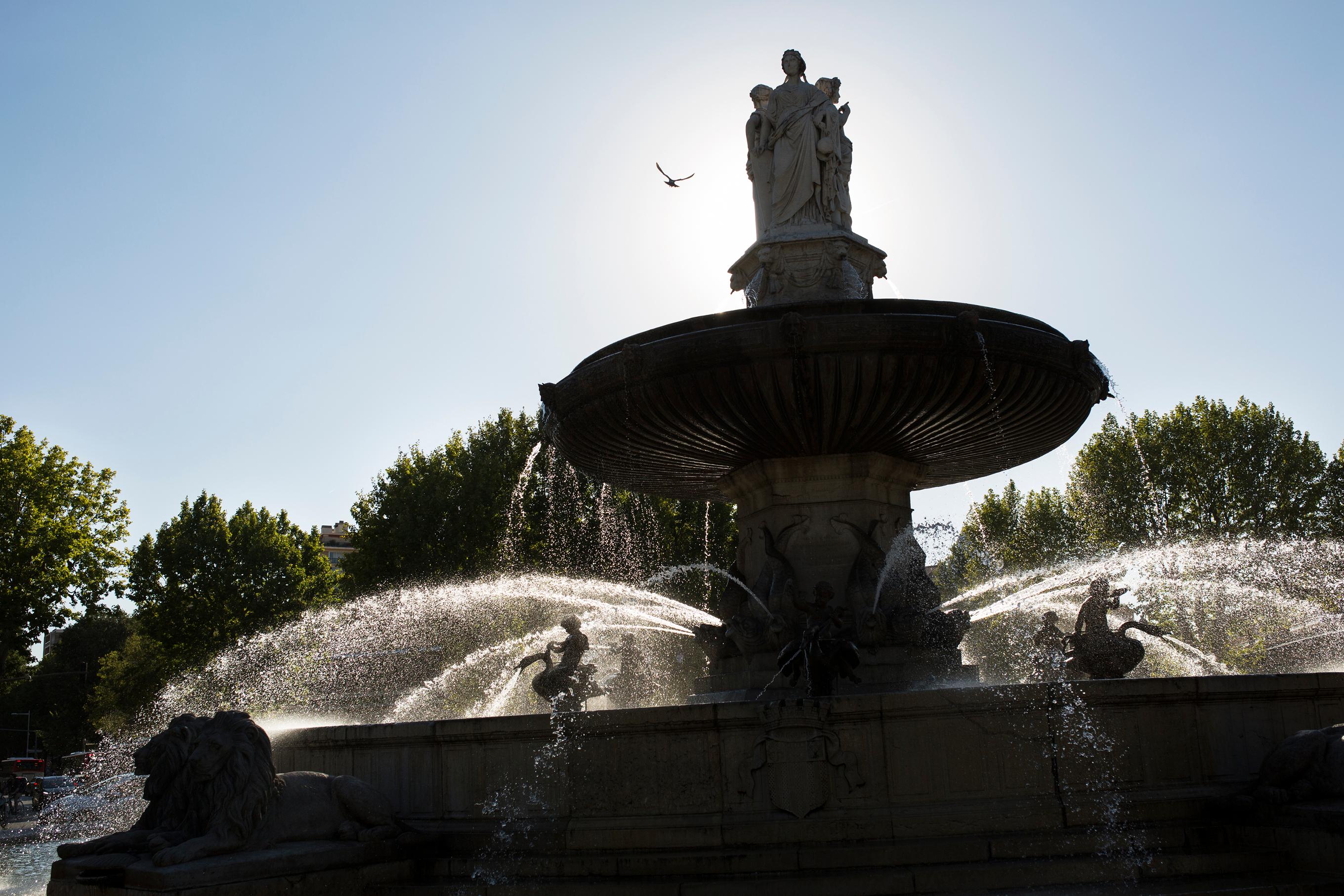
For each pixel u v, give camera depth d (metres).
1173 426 36.78
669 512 34.16
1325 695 7.66
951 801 6.93
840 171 11.81
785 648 8.48
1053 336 9.40
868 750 7.01
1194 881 6.16
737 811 6.98
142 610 45.62
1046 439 10.65
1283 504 34.88
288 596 45.19
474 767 7.72
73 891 6.51
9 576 33.69
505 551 33.31
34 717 71.31
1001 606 17.48
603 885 6.45
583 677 9.58
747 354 8.62
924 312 8.83
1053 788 6.97
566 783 7.40
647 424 9.47
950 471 11.65
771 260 11.40
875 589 9.56
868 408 9.04
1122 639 9.12
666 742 7.22
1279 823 6.59
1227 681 7.38
